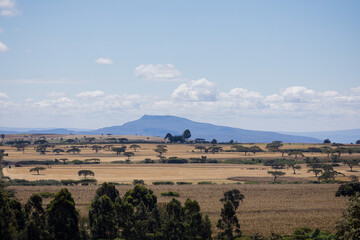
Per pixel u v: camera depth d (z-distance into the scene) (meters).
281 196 162.88
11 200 97.88
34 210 98.38
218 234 99.44
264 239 98.75
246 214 128.12
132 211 102.25
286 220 119.44
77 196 159.38
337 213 130.38
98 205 102.25
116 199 108.25
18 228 93.06
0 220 86.69
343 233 78.75
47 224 94.81
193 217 98.94
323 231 105.31
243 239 97.12
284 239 96.81
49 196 159.62
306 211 133.38
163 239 98.75
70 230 94.62
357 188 162.88
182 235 98.19
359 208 76.88
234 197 129.62
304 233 102.62
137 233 99.75
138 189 121.50
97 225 99.44
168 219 100.75
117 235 101.38
